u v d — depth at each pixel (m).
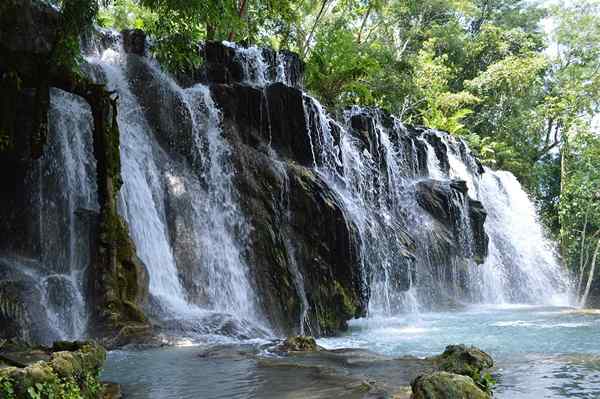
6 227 14.05
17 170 14.53
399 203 26.30
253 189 17.73
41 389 5.88
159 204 16.59
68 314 12.56
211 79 20.94
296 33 36.88
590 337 13.93
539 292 35.75
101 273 12.76
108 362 9.60
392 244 22.25
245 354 10.20
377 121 27.44
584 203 40.66
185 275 15.75
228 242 17.05
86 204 15.41
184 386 7.73
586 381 8.23
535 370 9.07
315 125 20.94
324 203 18.16
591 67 48.94
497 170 44.03
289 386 7.61
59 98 15.74
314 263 17.48
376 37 49.41
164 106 18.22
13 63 13.01
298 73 25.78
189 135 18.05
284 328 15.96
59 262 13.84
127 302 12.53
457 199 27.75
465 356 9.17
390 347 12.77
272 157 19.31
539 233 39.06
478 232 29.06
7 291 11.91
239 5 27.98
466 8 52.78
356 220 20.25
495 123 48.94
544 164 48.69
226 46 21.92
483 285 29.36
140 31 20.11
